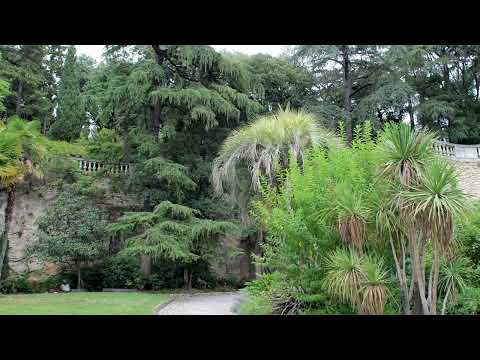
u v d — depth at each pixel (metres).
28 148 14.59
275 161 11.09
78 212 16.86
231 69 19.59
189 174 19.34
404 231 6.40
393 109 27.53
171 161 18.45
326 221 7.17
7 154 13.27
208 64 19.31
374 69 25.56
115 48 20.02
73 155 20.09
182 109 19.62
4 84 14.56
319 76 27.11
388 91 23.12
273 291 8.48
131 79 17.73
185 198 19.34
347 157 7.74
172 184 18.52
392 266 7.19
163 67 19.59
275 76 25.62
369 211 6.54
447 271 6.92
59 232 16.45
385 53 24.19
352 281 6.17
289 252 7.62
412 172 6.17
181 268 19.70
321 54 25.30
